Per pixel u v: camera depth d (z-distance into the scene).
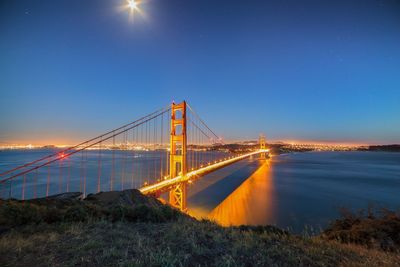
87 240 5.23
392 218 8.45
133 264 3.87
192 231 6.21
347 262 4.72
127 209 8.40
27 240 5.18
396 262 5.00
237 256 4.57
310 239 6.51
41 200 12.74
